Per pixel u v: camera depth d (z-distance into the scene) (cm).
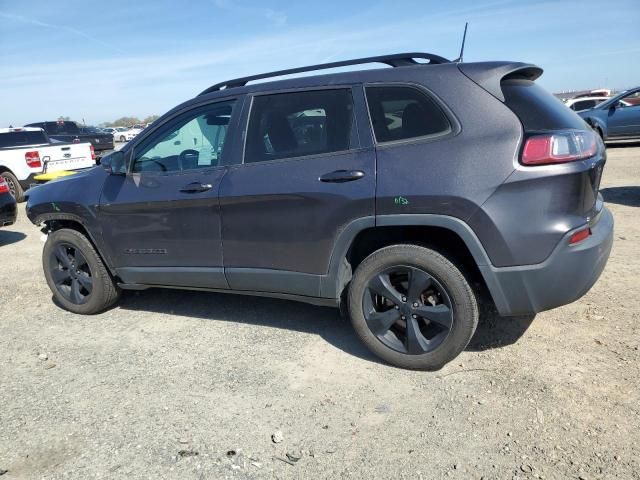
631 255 510
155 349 387
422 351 324
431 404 296
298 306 452
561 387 300
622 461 240
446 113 302
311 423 287
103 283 448
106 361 372
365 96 327
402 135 314
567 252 286
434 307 318
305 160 338
